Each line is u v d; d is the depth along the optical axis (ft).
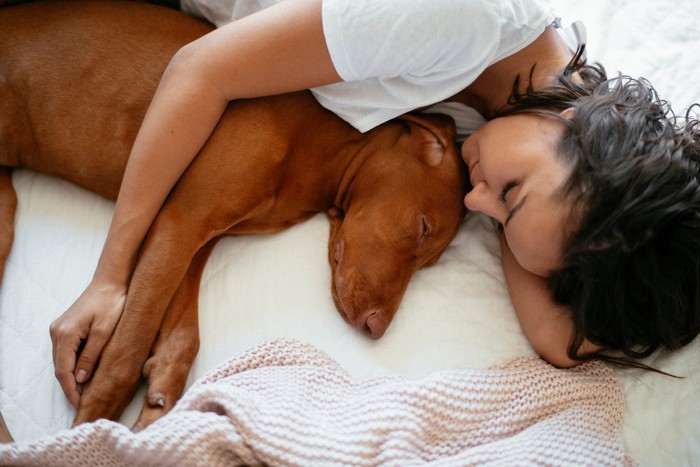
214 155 3.83
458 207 4.09
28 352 3.76
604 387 3.90
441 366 3.98
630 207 3.26
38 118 4.09
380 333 3.90
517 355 4.06
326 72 3.67
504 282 4.30
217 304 4.03
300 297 4.08
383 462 3.25
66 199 4.26
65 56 4.05
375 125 3.96
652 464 3.80
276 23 3.53
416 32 3.44
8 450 3.11
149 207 3.76
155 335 3.79
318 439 3.28
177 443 3.13
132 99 4.05
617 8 4.95
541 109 3.66
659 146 3.41
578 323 3.65
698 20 4.93
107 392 3.60
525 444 3.45
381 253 3.93
